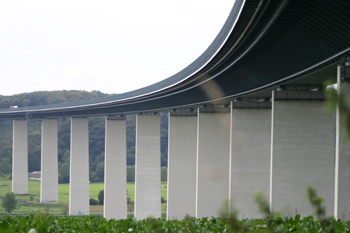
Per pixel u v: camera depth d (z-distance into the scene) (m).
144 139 85.44
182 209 78.75
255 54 42.69
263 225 19.95
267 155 60.72
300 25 32.53
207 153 71.00
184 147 79.81
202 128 71.38
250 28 35.06
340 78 33.34
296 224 22.69
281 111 48.84
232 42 40.03
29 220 26.78
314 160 48.53
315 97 48.56
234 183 60.44
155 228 15.36
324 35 31.95
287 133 48.75
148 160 85.06
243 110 61.22
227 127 71.38
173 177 79.31
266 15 32.22
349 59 33.03
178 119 80.31
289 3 29.86
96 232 23.28
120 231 23.58
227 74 53.75
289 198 48.44
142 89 78.38
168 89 67.44
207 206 70.19
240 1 32.66
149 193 84.44
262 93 56.16
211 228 23.77
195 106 74.94
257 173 60.59
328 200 48.41
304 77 42.84
